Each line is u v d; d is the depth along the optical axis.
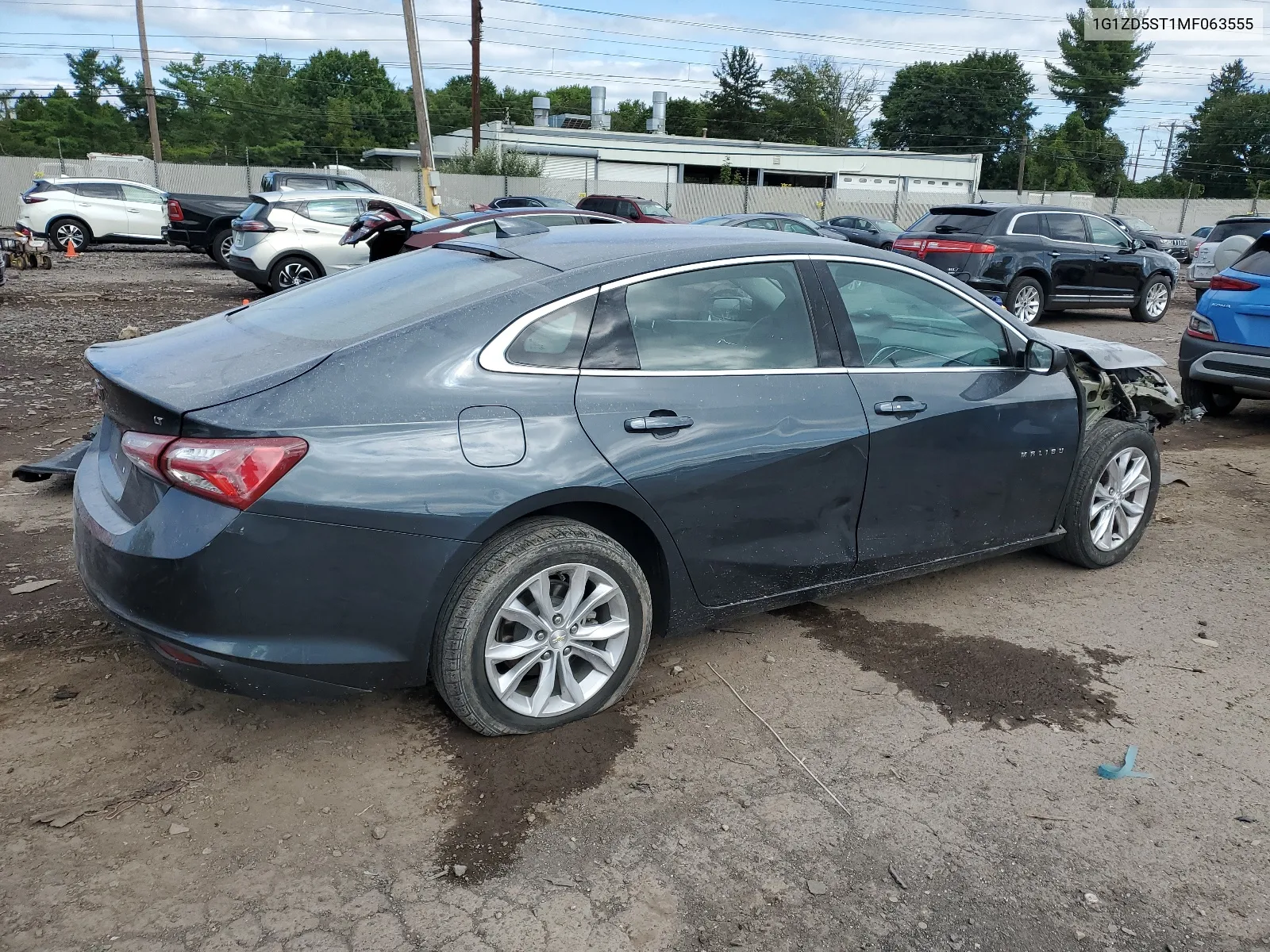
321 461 2.60
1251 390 7.28
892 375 3.66
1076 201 42.94
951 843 2.66
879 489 3.62
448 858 2.54
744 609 3.49
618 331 3.10
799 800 2.83
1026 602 4.28
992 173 79.06
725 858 2.57
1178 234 32.78
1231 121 73.19
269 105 69.12
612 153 44.19
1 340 10.28
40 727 3.05
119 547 2.66
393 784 2.84
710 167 48.22
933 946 2.30
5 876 2.42
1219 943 2.33
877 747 3.11
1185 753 3.11
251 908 2.35
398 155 46.47
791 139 81.75
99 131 62.91
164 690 3.30
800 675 3.57
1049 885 2.51
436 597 2.78
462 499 2.73
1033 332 4.18
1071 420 4.22
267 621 2.62
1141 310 14.58
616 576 3.08
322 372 2.71
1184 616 4.16
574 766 2.95
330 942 2.25
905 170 48.41
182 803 2.73
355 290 3.37
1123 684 3.56
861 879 2.51
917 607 4.21
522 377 2.91
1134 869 2.57
